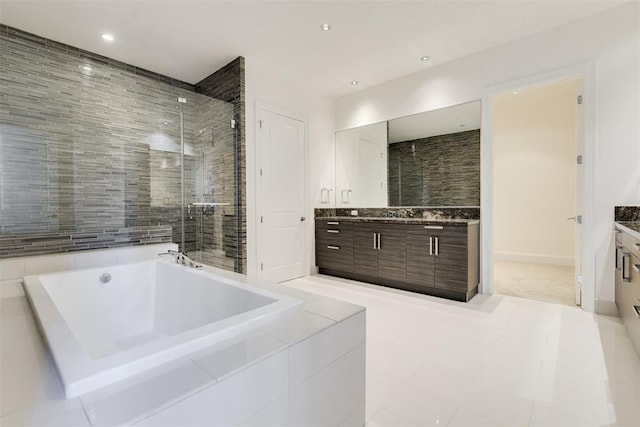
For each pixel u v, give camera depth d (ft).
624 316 7.18
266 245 11.57
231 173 10.81
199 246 11.58
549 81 8.94
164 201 11.10
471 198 10.77
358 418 4.22
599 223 8.22
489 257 10.26
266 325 3.76
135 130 10.64
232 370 2.76
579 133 8.67
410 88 12.09
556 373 5.51
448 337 7.09
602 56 8.11
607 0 7.63
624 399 4.74
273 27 8.70
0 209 8.04
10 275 6.50
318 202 13.93
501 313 8.58
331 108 14.56
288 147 12.47
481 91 10.23
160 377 2.66
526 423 4.28
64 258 7.19
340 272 13.03
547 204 15.48
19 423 2.15
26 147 8.49
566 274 13.26
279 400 3.15
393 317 8.35
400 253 10.90
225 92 11.03
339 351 3.90
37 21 8.13
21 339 3.71
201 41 9.39
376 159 13.26
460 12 8.09
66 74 9.30
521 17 8.30
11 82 8.31
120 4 7.52
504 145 16.56
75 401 2.39
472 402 4.76
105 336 6.71
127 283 7.11
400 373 5.60
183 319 6.62
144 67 10.97
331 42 9.55
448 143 11.21
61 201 9.05
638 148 7.72
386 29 8.85
